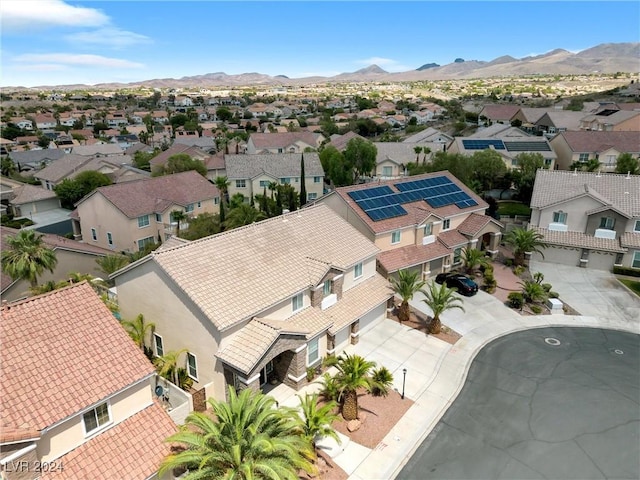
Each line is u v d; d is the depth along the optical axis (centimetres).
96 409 1778
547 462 2119
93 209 5684
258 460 1658
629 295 3947
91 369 1827
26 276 3562
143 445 1823
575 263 4569
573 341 3222
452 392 2636
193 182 6450
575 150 7975
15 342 1784
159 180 6125
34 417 1587
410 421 2391
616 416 2434
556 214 4628
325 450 2167
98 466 1697
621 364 2931
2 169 10469
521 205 6694
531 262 4688
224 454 1636
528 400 2566
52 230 6919
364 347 3094
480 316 3575
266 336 2309
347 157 7494
